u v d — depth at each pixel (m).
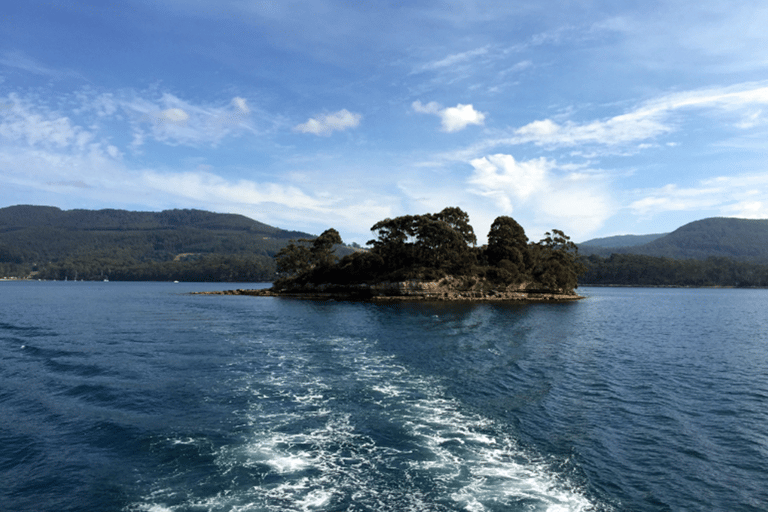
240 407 21.48
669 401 23.56
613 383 27.39
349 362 32.78
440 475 14.50
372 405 22.00
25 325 57.78
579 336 50.59
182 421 19.52
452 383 26.70
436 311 82.31
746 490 13.86
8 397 23.31
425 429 18.73
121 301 114.12
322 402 22.38
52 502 13.02
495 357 35.44
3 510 12.62
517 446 17.05
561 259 139.75
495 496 13.20
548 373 29.91
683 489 13.86
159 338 45.41
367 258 125.81
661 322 70.38
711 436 18.45
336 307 92.94
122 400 22.64
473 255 123.56
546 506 12.68
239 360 33.31
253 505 12.62
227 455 15.95
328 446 16.81
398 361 33.34
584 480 14.34
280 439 17.48
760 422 20.31
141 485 13.89
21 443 17.25
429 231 120.44
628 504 12.91
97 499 13.12
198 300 120.19
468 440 17.58
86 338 45.41
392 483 13.93
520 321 65.88
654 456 16.34
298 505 12.62
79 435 18.00
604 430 18.95
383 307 92.81
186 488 13.64
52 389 24.83
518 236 130.62
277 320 64.94
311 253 147.50
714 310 101.31
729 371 31.70
